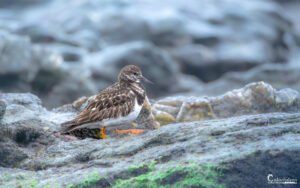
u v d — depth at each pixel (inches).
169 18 1435.8
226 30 1496.1
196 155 418.3
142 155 432.8
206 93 1099.3
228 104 620.1
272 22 1574.8
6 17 1587.1
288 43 1590.8
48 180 423.2
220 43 1457.9
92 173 415.8
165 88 1254.9
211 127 449.7
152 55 1251.8
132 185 404.8
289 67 1156.5
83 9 1488.7
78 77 1083.9
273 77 1128.2
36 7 1679.4
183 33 1433.3
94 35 1381.6
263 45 1491.1
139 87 535.5
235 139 429.1
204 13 1533.0
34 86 1059.3
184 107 609.9
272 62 1493.6
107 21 1422.2
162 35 1418.6
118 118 509.0
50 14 1512.1
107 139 478.3
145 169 414.9
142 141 451.8
